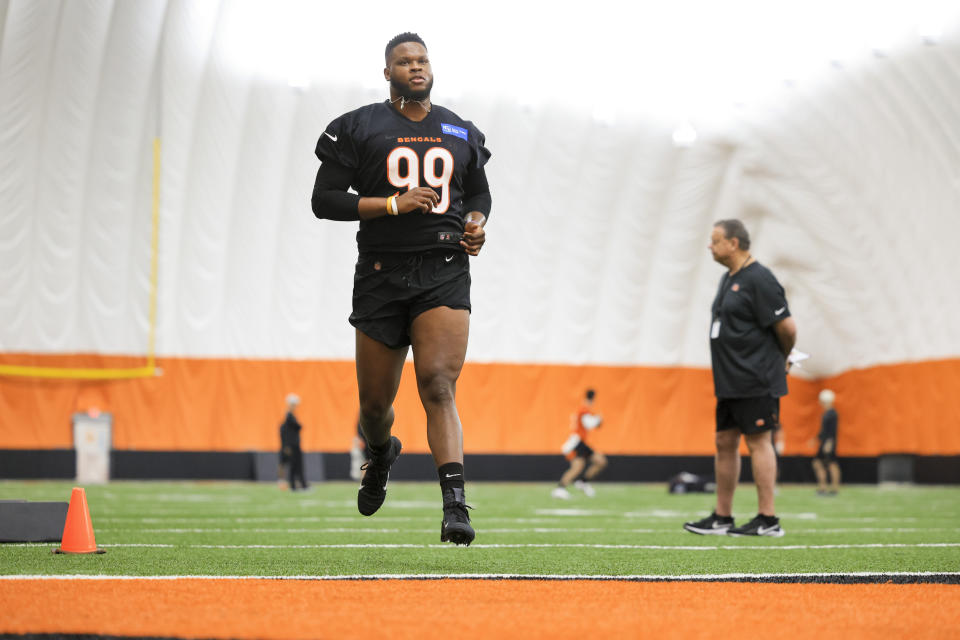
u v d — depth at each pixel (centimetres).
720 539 2864
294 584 1599
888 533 3184
